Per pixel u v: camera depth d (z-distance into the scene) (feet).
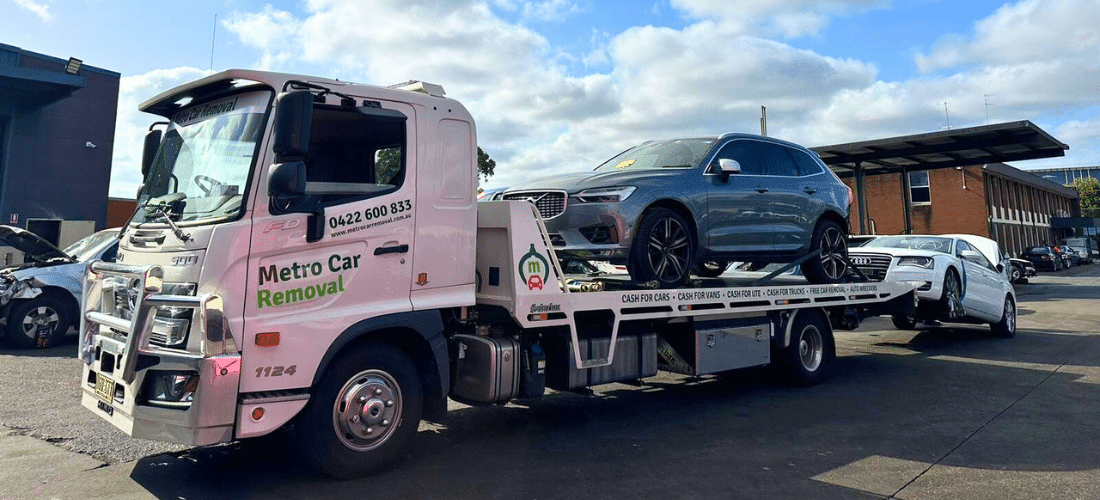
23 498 12.94
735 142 23.98
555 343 17.97
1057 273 123.44
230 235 12.38
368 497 13.16
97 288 14.78
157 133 16.29
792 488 13.85
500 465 15.39
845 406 21.76
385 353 14.43
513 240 16.22
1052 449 16.63
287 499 13.03
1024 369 28.22
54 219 68.85
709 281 25.85
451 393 16.67
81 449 16.29
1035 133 67.26
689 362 21.04
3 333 31.65
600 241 19.61
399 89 15.92
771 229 24.04
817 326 25.86
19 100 65.67
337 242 13.67
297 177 12.27
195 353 11.99
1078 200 234.17
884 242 42.39
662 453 16.48
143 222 14.51
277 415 12.76
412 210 14.94
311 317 13.21
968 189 128.06
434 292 15.30
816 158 27.45
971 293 35.63
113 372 13.38
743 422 19.71
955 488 13.87
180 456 15.88
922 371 28.14
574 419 20.21
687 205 21.18
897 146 74.90
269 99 13.33
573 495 13.39
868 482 14.24
